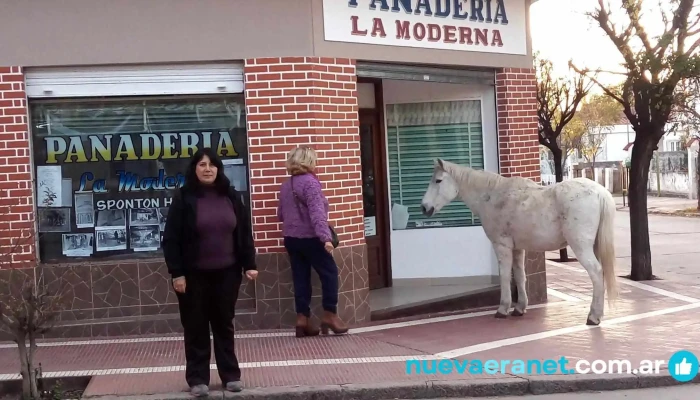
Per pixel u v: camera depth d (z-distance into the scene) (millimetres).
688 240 21203
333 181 9039
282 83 8836
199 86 8938
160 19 8742
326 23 9000
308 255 8430
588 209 8844
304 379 6891
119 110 9000
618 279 13141
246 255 6617
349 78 9219
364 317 9297
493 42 10625
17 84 8625
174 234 6391
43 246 8953
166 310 8969
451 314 9984
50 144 8922
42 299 6953
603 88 13703
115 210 9047
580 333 8562
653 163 46688
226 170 9094
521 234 9281
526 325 9109
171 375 7117
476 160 11258
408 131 11539
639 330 8664
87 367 7430
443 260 11516
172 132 9062
